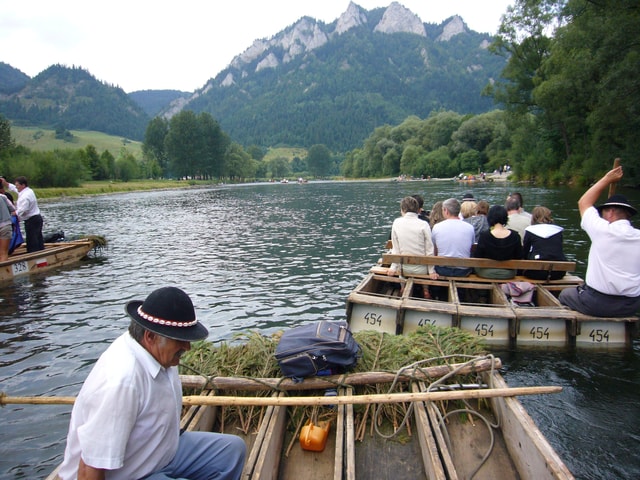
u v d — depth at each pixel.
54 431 4.80
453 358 4.51
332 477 3.39
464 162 87.81
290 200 43.94
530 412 4.73
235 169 124.12
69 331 7.84
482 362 4.12
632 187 33.69
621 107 27.22
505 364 5.77
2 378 6.07
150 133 118.75
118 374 2.20
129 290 10.47
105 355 2.33
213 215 29.48
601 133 32.53
